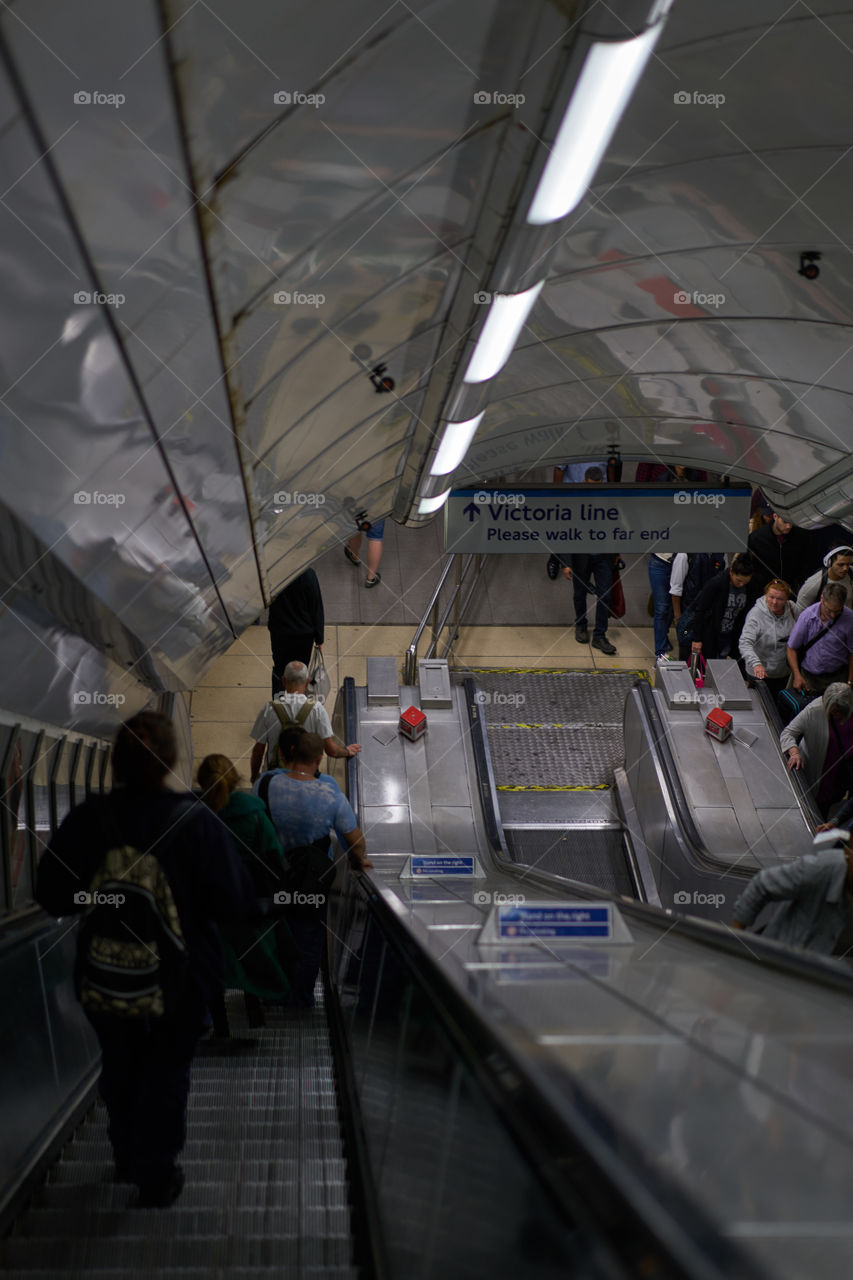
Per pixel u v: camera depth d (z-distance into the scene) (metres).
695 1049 2.40
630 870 10.90
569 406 8.48
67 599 3.83
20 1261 3.17
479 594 15.94
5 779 4.43
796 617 11.84
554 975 3.21
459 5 2.61
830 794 9.50
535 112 3.12
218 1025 6.14
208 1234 3.44
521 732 12.74
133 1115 3.59
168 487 4.17
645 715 11.05
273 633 11.54
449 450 7.45
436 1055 2.55
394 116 3.11
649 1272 1.17
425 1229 2.26
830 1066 2.33
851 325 5.64
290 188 3.12
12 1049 3.89
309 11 2.29
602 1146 1.49
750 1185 1.65
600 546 10.88
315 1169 4.04
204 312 3.17
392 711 11.73
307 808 6.50
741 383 7.13
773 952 3.55
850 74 3.67
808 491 8.52
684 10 3.43
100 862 3.46
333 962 8.20
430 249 4.36
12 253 1.94
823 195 4.56
